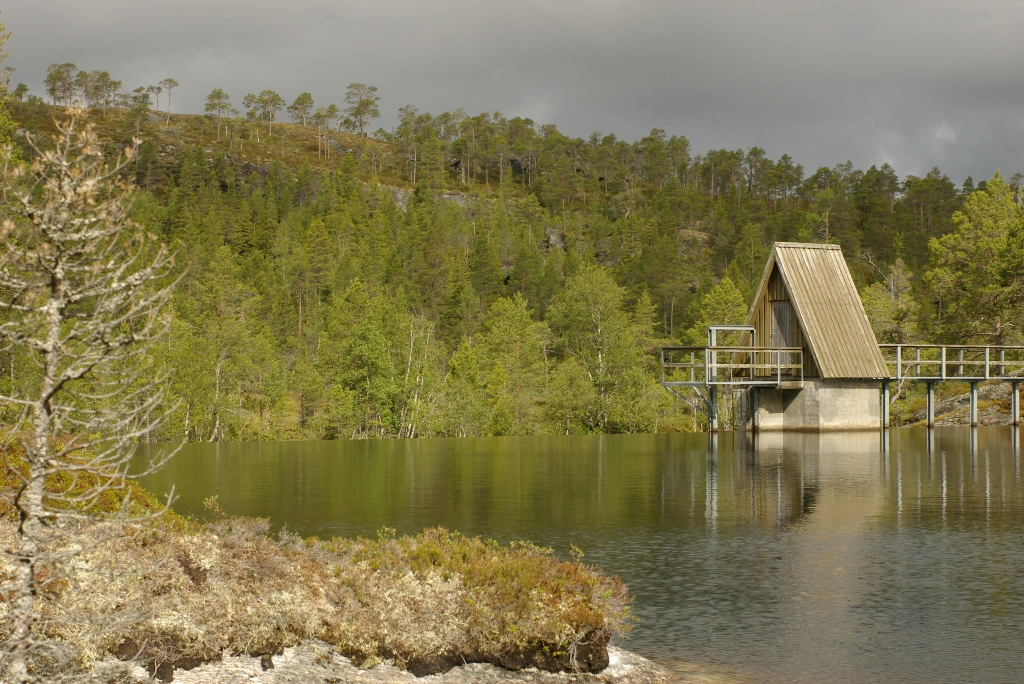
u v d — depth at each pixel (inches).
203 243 5132.9
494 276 5123.0
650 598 639.8
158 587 482.0
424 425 3019.2
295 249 5073.8
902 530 887.7
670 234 7037.4
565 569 560.1
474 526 911.7
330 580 539.2
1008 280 2706.7
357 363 3073.3
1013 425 2305.6
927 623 579.8
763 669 499.2
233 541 564.1
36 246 335.6
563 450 2055.9
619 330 3420.3
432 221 6648.6
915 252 7022.6
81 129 338.3
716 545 816.9
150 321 347.6
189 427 2755.9
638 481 1318.9
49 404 339.3
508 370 3289.9
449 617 503.2
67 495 561.0
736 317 3905.0
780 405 2311.8
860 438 2054.6
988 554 773.3
